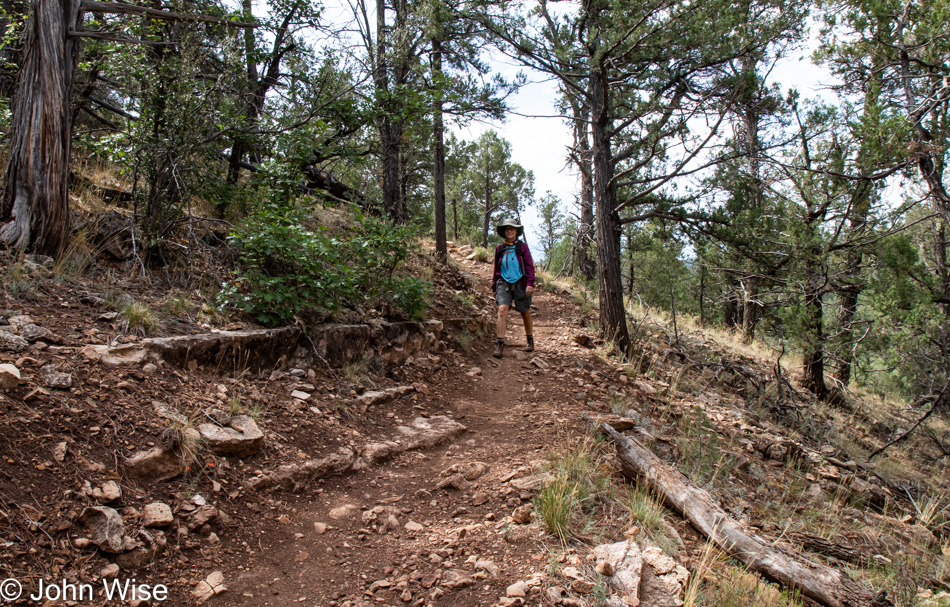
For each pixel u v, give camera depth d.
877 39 9.26
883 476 7.39
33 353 3.38
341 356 5.54
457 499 3.85
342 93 6.92
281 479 3.59
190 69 5.55
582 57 8.87
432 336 7.03
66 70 4.84
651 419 6.24
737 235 8.52
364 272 6.63
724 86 8.03
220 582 2.68
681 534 3.85
